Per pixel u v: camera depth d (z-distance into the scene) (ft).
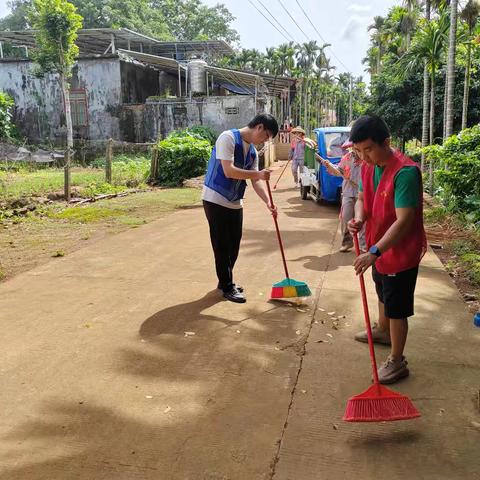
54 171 55.42
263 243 23.22
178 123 78.33
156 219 29.58
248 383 10.88
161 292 16.65
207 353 12.27
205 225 27.40
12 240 24.48
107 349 12.53
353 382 10.87
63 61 72.90
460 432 9.12
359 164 20.52
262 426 9.36
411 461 8.39
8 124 74.33
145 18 148.05
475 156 29.04
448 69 44.34
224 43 96.48
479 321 10.23
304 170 36.27
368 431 9.19
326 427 9.32
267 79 90.53
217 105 76.95
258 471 8.18
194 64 77.66
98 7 138.51
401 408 8.99
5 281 18.16
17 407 10.06
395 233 9.59
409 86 70.23
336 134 32.73
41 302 15.90
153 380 11.04
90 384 10.90
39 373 11.40
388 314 10.58
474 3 45.06
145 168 52.70
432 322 13.97
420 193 9.84
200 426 9.36
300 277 18.12
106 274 18.72
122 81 80.02
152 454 8.60
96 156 73.41
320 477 8.05
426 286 16.90
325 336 13.15
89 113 80.43
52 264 20.15
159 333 13.43
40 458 8.53
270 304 15.47
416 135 74.59
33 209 32.40
